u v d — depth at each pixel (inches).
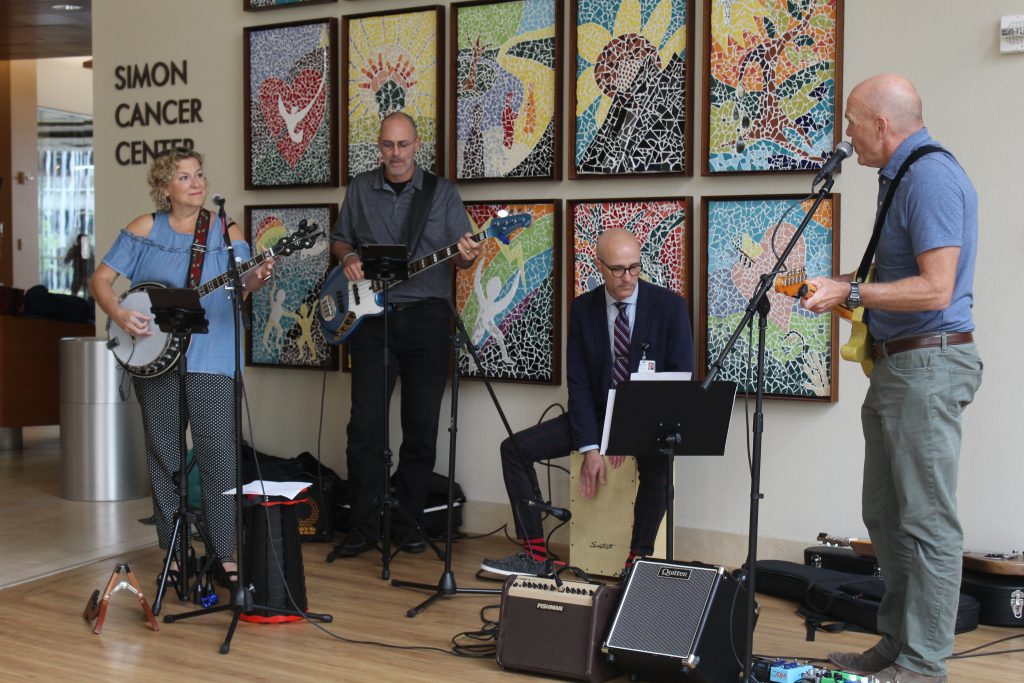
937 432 109.3
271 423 209.0
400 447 181.9
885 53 157.2
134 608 146.1
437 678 120.1
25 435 309.9
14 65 419.8
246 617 140.3
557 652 118.9
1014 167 150.3
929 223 106.9
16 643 131.0
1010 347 150.9
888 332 112.8
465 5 184.4
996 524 152.5
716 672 112.3
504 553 176.7
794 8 161.0
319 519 184.5
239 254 153.6
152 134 217.8
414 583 156.5
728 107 165.8
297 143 201.3
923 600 111.3
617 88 173.3
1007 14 149.8
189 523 144.9
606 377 158.4
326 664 124.4
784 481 165.6
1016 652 130.7
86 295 458.6
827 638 135.4
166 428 153.8
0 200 419.8
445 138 189.8
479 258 185.2
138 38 217.9
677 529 172.7
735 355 166.7
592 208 175.6
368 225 177.2
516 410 185.6
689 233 169.3
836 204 159.3
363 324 176.1
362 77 195.2
